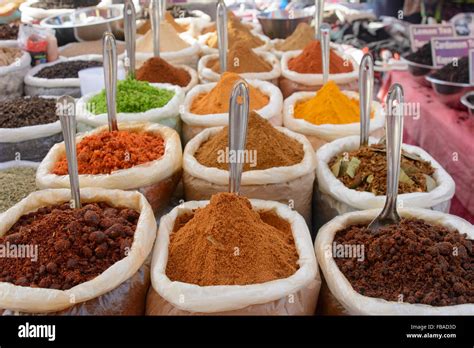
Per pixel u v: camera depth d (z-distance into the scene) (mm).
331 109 1848
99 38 3041
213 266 1081
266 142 1493
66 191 1324
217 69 2363
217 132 1694
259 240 1137
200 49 2744
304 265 1112
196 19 3297
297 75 2250
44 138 1871
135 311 1122
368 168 1477
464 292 1028
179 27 3176
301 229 1253
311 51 2352
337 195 1432
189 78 2355
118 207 1311
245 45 2381
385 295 1042
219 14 1950
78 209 1210
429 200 1373
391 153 1181
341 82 2236
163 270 1113
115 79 1545
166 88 2086
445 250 1088
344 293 1048
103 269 1091
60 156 1579
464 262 1095
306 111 1922
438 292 1030
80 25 2918
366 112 1555
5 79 2430
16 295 1004
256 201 1356
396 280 1072
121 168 1452
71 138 1191
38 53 2633
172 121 1861
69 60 2686
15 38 2863
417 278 1061
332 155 1645
